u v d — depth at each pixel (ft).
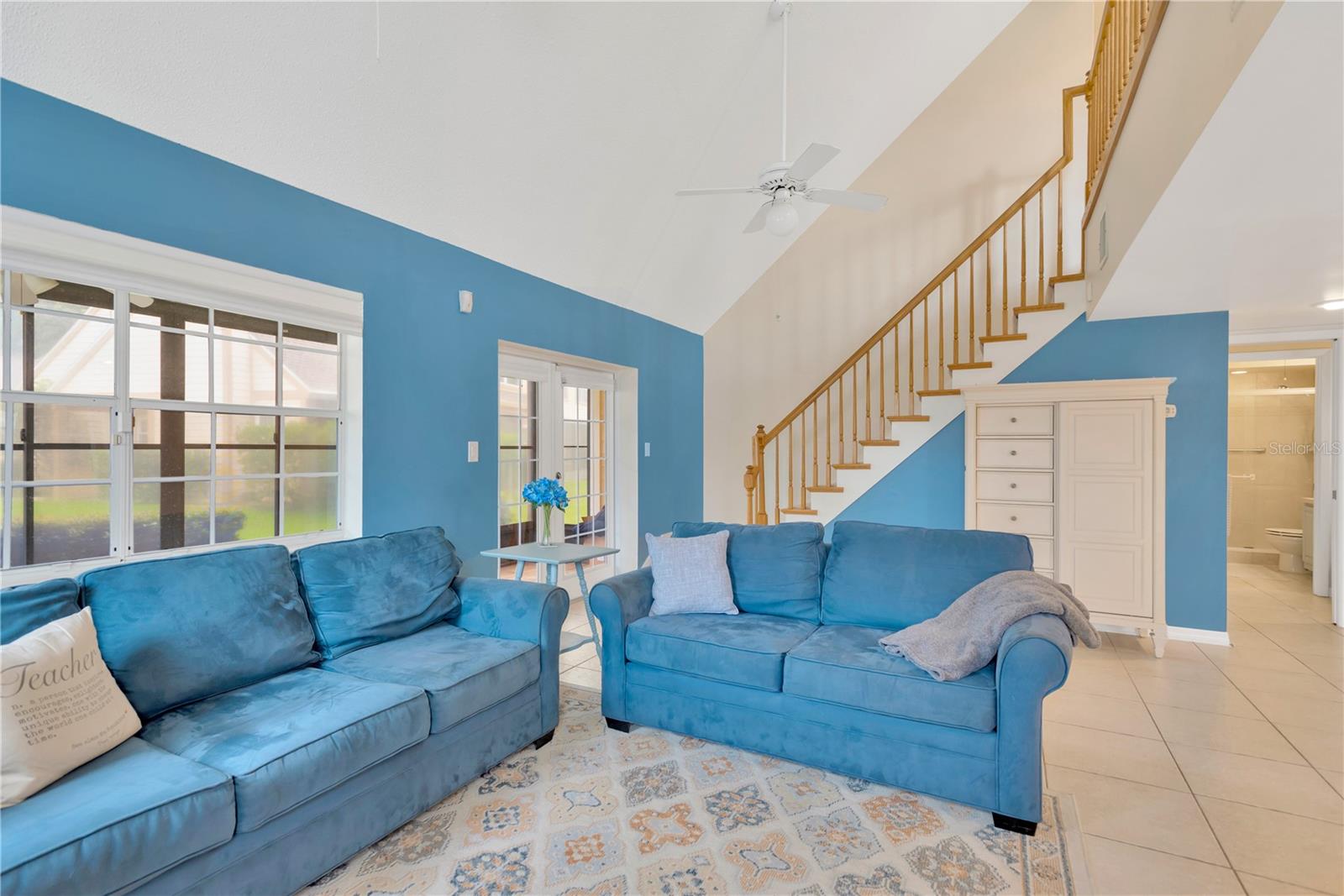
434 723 6.84
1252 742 8.57
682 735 8.88
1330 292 11.07
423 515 11.38
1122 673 11.18
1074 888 5.79
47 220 6.88
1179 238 8.21
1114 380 12.09
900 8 13.96
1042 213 16.21
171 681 6.23
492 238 12.44
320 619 7.92
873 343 16.35
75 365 7.56
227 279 8.48
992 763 6.75
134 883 4.44
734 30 12.12
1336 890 5.72
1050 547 12.79
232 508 9.14
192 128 8.02
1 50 6.47
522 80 10.32
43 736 4.79
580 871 6.04
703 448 20.93
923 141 18.04
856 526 9.89
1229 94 4.92
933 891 5.77
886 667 7.41
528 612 8.63
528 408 15.06
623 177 13.35
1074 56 16.53
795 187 9.49
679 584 9.66
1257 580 18.74
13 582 7.09
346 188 9.87
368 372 10.44
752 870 6.05
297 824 5.56
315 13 7.93
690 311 19.34
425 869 6.07
